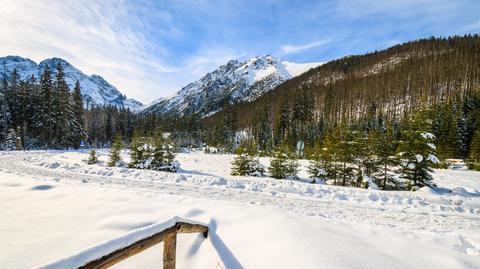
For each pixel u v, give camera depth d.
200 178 12.75
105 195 6.43
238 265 3.48
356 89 124.69
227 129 81.56
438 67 117.00
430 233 5.59
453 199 9.72
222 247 3.98
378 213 8.27
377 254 3.81
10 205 5.54
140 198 6.28
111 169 14.87
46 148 46.31
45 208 5.31
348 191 11.02
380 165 18.27
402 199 9.91
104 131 79.12
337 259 3.48
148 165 20.45
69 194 6.54
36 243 3.71
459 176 19.27
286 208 8.48
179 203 6.62
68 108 50.22
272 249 3.78
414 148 15.66
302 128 70.75
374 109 96.69
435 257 3.91
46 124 48.25
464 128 48.16
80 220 4.64
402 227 6.93
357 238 4.57
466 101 63.66
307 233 4.37
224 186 11.67
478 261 3.87
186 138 91.69
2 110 47.38
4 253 3.40
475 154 36.50
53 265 1.91
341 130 20.59
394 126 63.19
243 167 20.78
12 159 20.91
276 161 20.41
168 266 3.23
